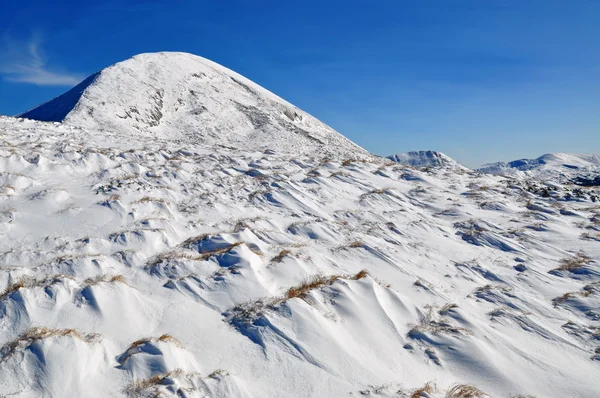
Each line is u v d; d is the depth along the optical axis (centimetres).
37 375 679
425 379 791
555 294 1208
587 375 844
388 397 719
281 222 1600
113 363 745
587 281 1281
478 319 1026
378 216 1781
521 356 889
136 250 1202
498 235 1608
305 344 834
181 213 1591
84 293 909
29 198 1516
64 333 754
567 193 2291
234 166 2372
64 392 665
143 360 733
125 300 925
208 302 991
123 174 1936
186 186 1891
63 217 1412
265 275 1109
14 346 724
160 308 944
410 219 1795
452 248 1507
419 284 1167
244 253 1161
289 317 895
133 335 836
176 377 697
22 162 1855
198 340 846
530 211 1950
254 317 908
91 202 1555
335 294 1009
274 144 5594
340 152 5753
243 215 1641
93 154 2128
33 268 1047
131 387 686
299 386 738
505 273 1336
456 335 915
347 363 802
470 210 1948
